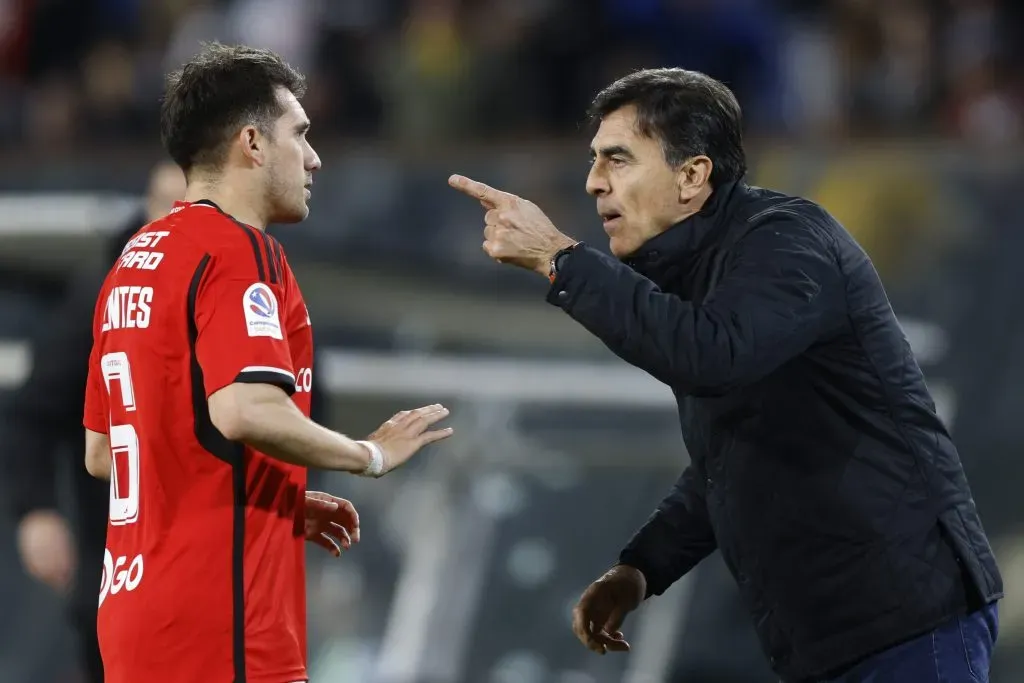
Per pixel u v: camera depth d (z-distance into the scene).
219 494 9.24
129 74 31.83
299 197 9.88
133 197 23.88
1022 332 20.94
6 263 21.38
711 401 9.80
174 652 9.16
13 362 20.73
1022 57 29.14
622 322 8.91
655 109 9.56
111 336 9.56
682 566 11.25
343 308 23.31
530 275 22.83
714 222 9.68
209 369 8.98
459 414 22.20
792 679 10.08
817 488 9.62
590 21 29.28
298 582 9.63
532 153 23.34
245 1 31.84
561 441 22.25
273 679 9.27
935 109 28.28
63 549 14.12
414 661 20.78
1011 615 19.94
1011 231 21.36
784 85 28.17
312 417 14.14
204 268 9.17
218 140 9.62
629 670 21.36
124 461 9.52
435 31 29.36
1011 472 20.55
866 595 9.61
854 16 28.47
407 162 23.77
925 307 21.52
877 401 9.59
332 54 30.84
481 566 21.56
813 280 9.20
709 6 28.34
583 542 21.80
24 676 22.00
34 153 24.58
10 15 33.16
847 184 22.11
